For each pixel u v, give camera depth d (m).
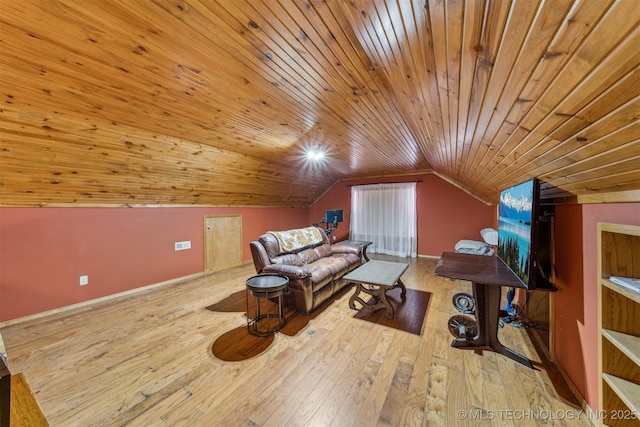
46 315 2.71
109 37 1.26
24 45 1.29
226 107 2.11
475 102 1.10
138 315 2.71
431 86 1.19
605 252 1.20
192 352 2.02
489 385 1.62
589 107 0.70
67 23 1.16
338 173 5.78
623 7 0.41
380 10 0.84
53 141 2.14
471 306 2.72
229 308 2.89
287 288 2.78
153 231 3.67
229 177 4.06
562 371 1.69
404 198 5.59
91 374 1.76
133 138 2.48
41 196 2.62
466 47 0.74
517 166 1.64
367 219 6.06
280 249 3.29
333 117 2.33
